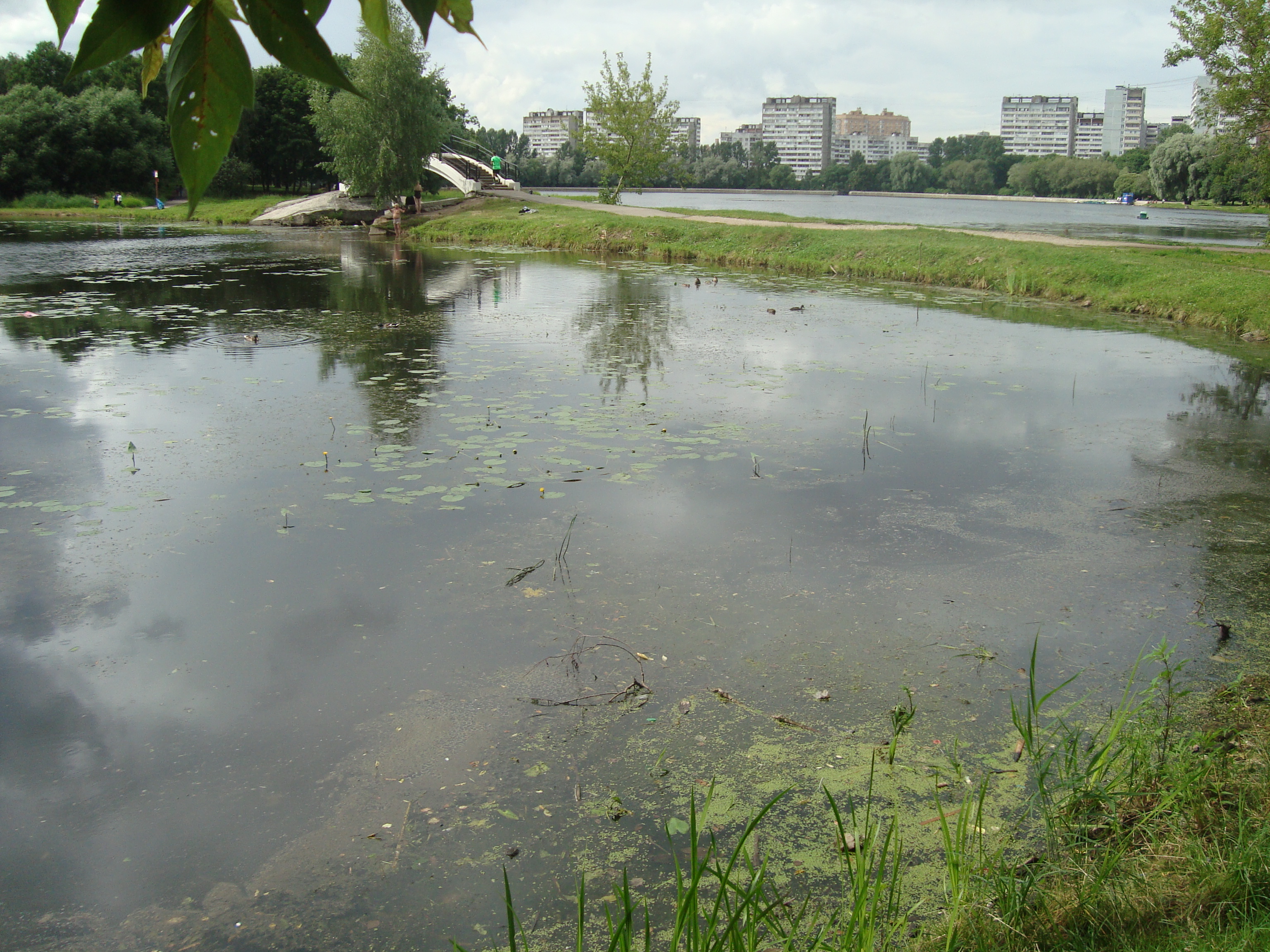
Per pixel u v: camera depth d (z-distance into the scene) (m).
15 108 40.56
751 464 6.80
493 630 4.45
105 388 8.63
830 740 3.66
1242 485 6.50
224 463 6.61
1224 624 4.46
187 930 2.75
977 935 2.46
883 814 3.21
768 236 22.03
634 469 6.61
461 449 6.98
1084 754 3.47
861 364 10.23
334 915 2.80
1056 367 10.23
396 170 30.77
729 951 2.34
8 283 16.03
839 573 5.07
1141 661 4.16
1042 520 5.85
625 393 8.78
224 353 10.27
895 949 2.53
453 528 5.56
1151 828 2.91
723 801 3.30
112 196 42.94
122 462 6.61
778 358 10.48
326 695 3.93
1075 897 2.59
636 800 3.32
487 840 3.12
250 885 2.92
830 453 7.08
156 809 3.26
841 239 20.75
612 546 5.36
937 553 5.35
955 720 3.78
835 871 2.95
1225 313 12.84
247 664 4.14
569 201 34.97
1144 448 7.33
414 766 3.49
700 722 3.78
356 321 12.52
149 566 5.02
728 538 5.50
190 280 16.89
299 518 5.68
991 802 3.26
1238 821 2.85
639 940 2.67
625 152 34.47
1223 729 3.41
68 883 2.93
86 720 3.75
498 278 18.12
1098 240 21.58
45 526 5.50
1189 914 2.47
